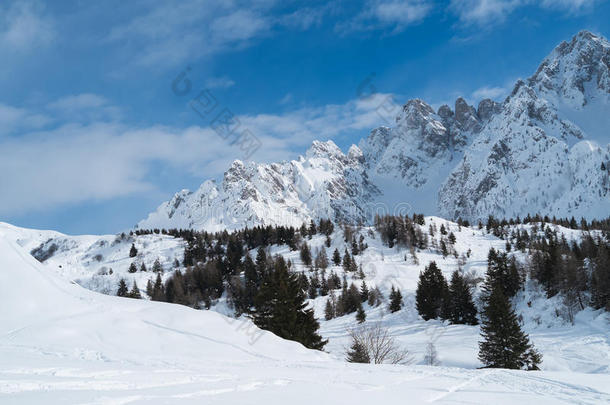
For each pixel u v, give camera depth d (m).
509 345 45.91
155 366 15.57
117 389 9.69
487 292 91.69
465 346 60.66
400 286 120.00
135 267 189.12
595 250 113.12
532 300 90.38
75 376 11.15
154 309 26.75
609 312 71.00
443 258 158.12
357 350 36.09
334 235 187.25
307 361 22.12
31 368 11.66
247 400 9.52
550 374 18.23
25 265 25.11
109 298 27.41
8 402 7.12
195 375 13.38
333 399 10.78
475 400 12.26
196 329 25.09
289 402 9.74
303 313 38.62
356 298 106.25
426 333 74.50
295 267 148.50
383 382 14.91
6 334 19.16
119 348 19.97
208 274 131.88
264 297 38.91
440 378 16.58
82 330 20.95
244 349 23.81
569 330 69.50
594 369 44.59
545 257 98.00
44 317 21.84
